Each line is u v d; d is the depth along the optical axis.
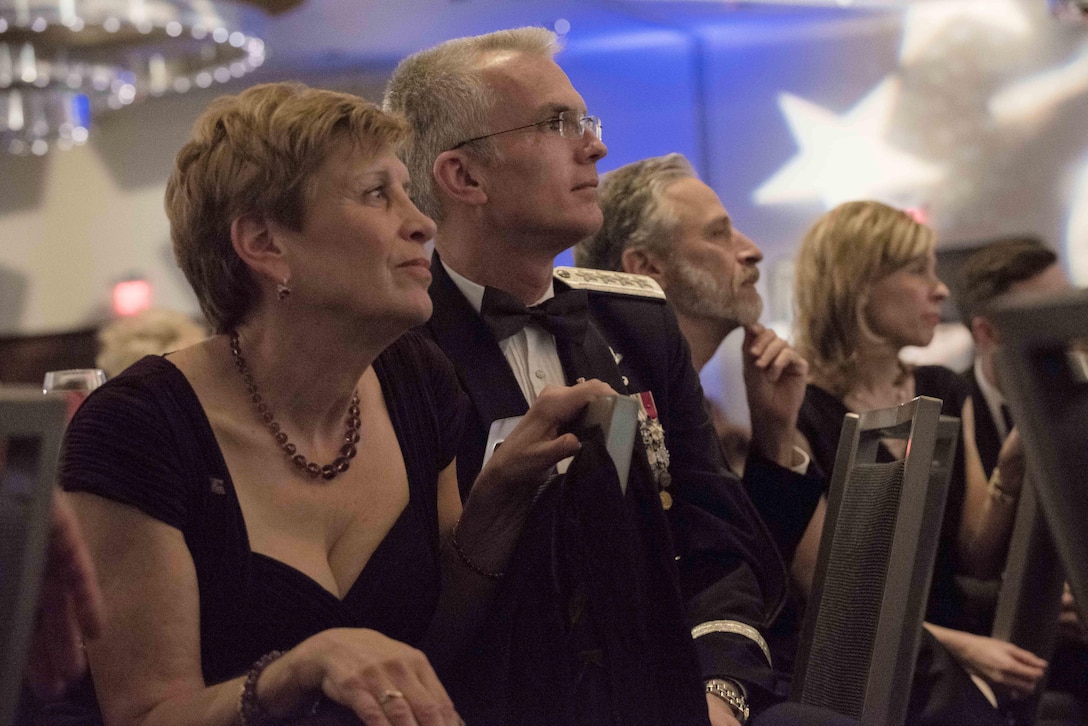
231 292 1.37
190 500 1.29
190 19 5.62
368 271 1.31
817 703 1.73
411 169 2.05
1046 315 0.48
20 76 6.08
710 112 8.20
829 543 1.83
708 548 1.97
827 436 2.70
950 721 2.19
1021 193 7.35
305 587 1.31
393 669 0.99
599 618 1.21
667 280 2.64
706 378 5.46
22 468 0.61
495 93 1.97
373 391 1.50
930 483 1.62
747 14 7.72
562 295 1.97
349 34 7.88
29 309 9.46
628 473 1.25
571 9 7.57
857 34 7.77
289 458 1.36
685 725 1.21
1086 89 7.18
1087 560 0.49
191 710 1.14
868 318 2.87
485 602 1.42
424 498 1.49
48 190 9.48
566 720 1.22
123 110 9.29
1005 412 3.12
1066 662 2.61
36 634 0.91
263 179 1.31
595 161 2.02
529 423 1.31
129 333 3.67
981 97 7.44
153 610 1.23
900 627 1.55
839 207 2.96
